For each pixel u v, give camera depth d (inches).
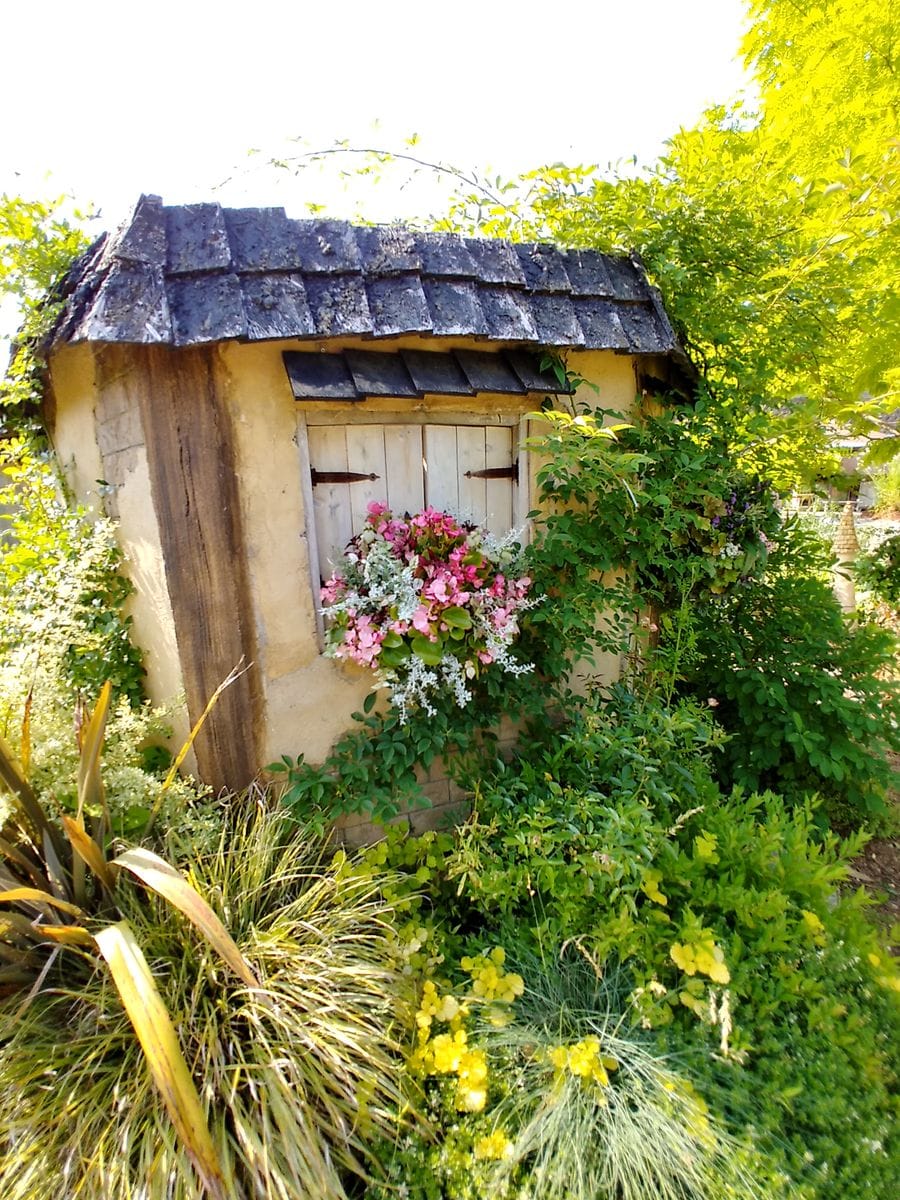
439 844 76.9
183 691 74.4
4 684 64.0
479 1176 44.7
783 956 57.4
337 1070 48.3
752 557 99.2
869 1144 44.5
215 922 42.6
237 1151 44.4
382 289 70.3
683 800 76.7
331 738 82.6
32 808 58.4
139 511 75.4
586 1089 48.5
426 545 77.1
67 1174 42.2
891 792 111.0
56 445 99.5
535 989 59.1
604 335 81.7
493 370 79.0
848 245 92.4
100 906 60.3
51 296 72.2
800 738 94.3
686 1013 55.0
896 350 115.2
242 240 67.4
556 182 93.5
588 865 61.8
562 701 88.4
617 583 90.5
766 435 100.7
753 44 126.2
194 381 68.7
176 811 68.3
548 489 84.9
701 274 97.4
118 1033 49.6
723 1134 43.9
